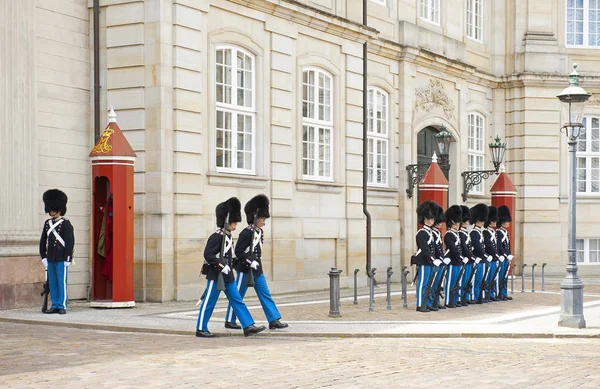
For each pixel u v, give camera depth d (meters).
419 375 11.16
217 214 15.14
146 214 20.56
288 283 24.31
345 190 27.09
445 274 20.95
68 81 20.77
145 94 20.72
